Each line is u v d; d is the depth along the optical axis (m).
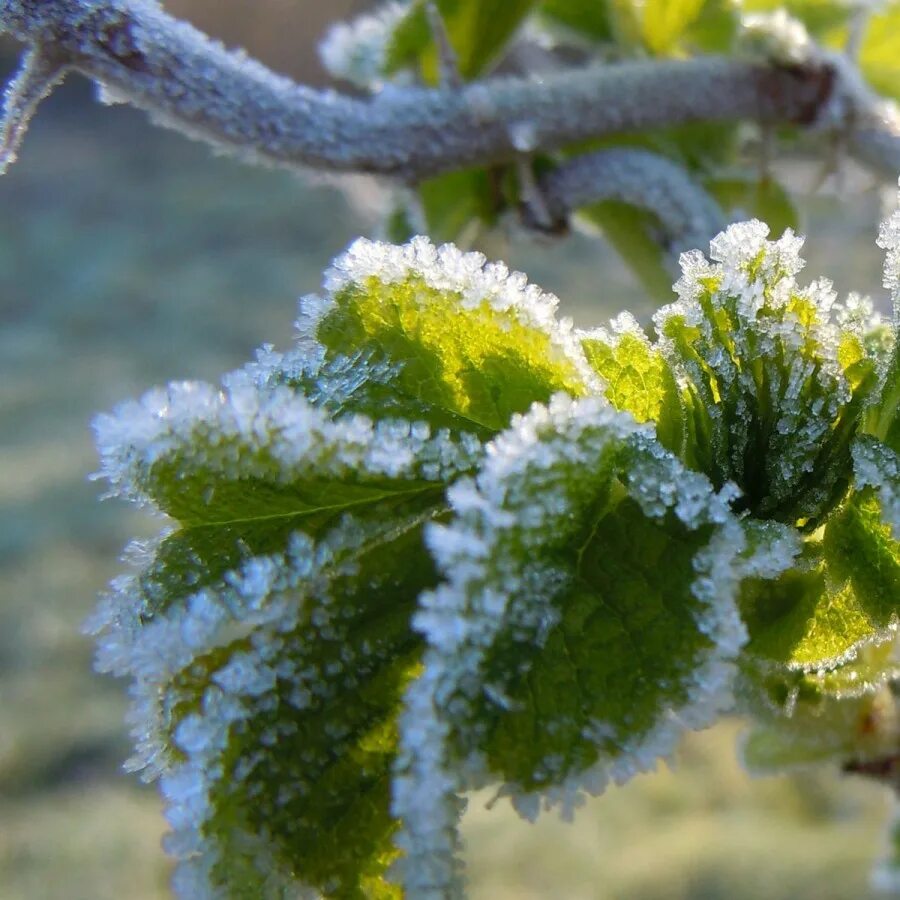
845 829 0.74
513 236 0.27
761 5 0.30
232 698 0.15
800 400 0.15
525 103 0.23
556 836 0.76
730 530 0.15
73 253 1.73
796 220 0.27
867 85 0.32
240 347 1.43
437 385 0.16
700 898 0.69
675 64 0.25
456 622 0.14
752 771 0.21
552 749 0.14
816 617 0.16
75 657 0.96
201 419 0.15
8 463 1.22
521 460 0.14
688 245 0.24
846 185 0.28
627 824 0.77
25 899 0.74
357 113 0.22
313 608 0.15
